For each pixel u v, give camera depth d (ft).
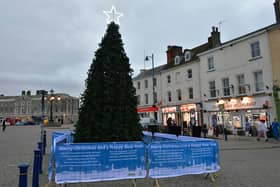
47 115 269.44
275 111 60.90
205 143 19.97
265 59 64.44
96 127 22.15
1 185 18.33
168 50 114.42
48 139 59.21
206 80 83.97
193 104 88.58
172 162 18.53
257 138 56.54
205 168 19.57
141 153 18.11
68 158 16.46
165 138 30.81
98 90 23.18
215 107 78.95
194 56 94.27
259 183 18.66
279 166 25.44
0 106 293.64
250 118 67.56
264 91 64.28
